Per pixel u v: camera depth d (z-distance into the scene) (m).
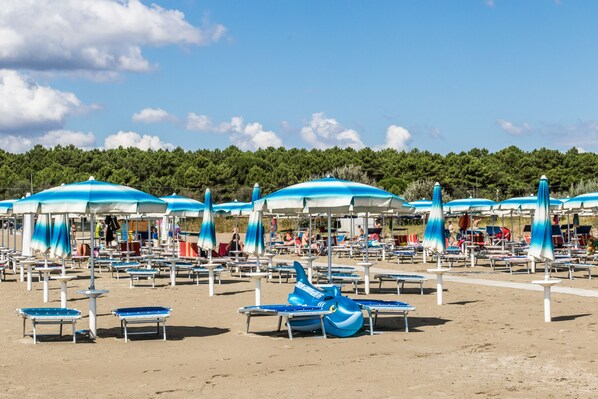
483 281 19.95
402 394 7.24
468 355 9.38
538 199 12.32
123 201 11.36
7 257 26.98
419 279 16.80
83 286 19.67
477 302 15.23
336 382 7.88
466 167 78.50
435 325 12.15
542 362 8.79
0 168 90.50
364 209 16.56
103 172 86.38
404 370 8.48
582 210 27.44
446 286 18.75
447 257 25.41
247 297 16.89
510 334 10.99
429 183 61.34
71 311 11.17
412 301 15.57
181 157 96.06
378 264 27.09
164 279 22.09
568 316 12.83
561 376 7.97
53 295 17.41
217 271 20.38
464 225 29.50
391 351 9.84
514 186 78.00
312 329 11.39
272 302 15.78
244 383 7.94
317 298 11.82
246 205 28.56
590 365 8.55
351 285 19.39
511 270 22.34
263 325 12.52
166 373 8.59
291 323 11.38
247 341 10.89
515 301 15.30
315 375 8.30
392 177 81.69
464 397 7.08
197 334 11.60
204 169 84.19
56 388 7.78
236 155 96.94
